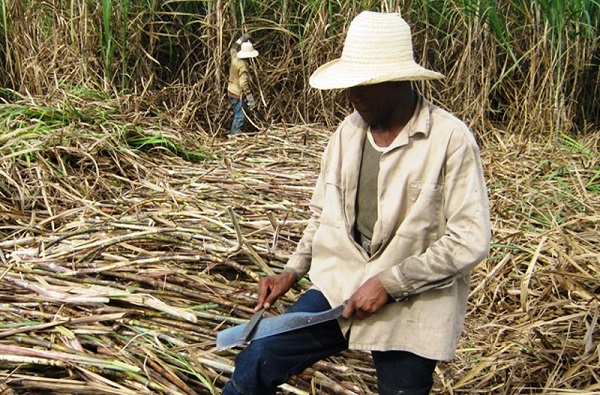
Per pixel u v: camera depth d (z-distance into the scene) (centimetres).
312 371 272
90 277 309
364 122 208
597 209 482
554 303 338
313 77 212
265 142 634
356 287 207
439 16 732
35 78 678
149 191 459
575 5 687
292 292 323
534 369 302
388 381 213
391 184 201
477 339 331
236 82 715
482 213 194
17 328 266
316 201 228
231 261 325
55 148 471
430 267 195
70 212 391
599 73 730
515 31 719
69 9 717
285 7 749
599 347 296
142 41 754
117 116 608
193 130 721
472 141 196
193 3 772
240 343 211
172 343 273
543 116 684
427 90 714
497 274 378
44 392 244
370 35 198
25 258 325
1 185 417
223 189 462
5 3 697
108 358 260
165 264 321
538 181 539
